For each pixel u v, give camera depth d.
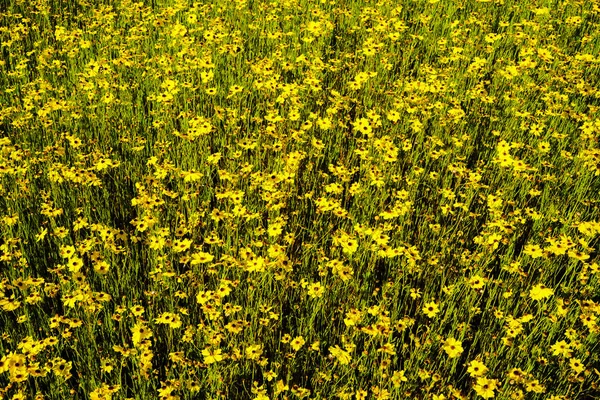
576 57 2.71
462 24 3.21
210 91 2.40
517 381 1.61
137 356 1.62
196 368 1.66
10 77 2.63
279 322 1.77
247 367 1.70
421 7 3.38
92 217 2.06
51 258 1.91
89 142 2.23
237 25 3.03
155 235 1.88
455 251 2.00
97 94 2.51
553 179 2.18
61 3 3.25
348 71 2.76
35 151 2.20
